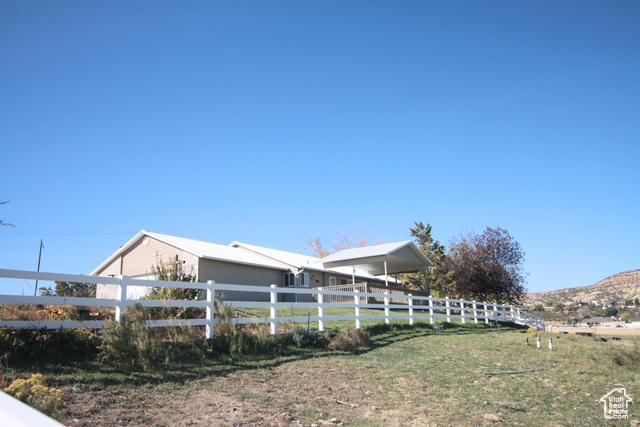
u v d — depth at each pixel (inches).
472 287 1365.7
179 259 1035.3
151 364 359.3
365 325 695.7
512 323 1075.9
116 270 1162.6
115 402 287.0
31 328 343.9
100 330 374.6
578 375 482.3
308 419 305.4
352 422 310.2
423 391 398.9
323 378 409.4
